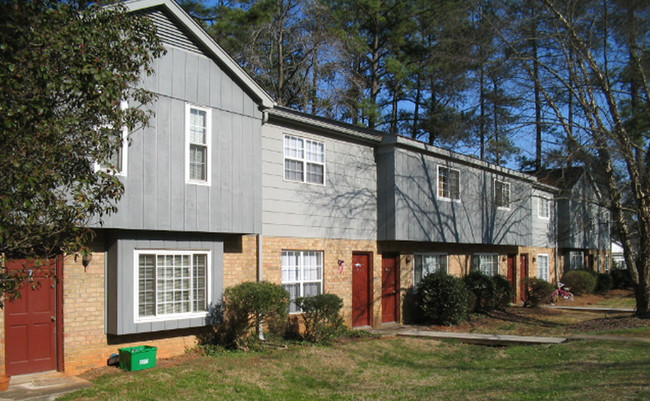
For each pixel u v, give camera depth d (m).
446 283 18.62
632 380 9.48
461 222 20.52
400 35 30.34
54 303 10.27
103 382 9.35
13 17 5.79
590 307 24.95
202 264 12.39
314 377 11.08
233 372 10.61
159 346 11.68
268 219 14.25
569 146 19.08
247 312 12.77
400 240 17.81
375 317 17.69
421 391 9.86
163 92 11.41
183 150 11.68
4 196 5.16
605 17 17.61
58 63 6.05
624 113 19.56
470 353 13.92
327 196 16.12
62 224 5.80
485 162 21.61
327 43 25.55
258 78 25.19
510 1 18.61
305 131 15.53
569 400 8.44
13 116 5.47
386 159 17.78
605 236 38.72
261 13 23.28
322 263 15.88
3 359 9.59
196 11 24.22
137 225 10.71
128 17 7.25
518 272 26.75
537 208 29.59
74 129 6.20
